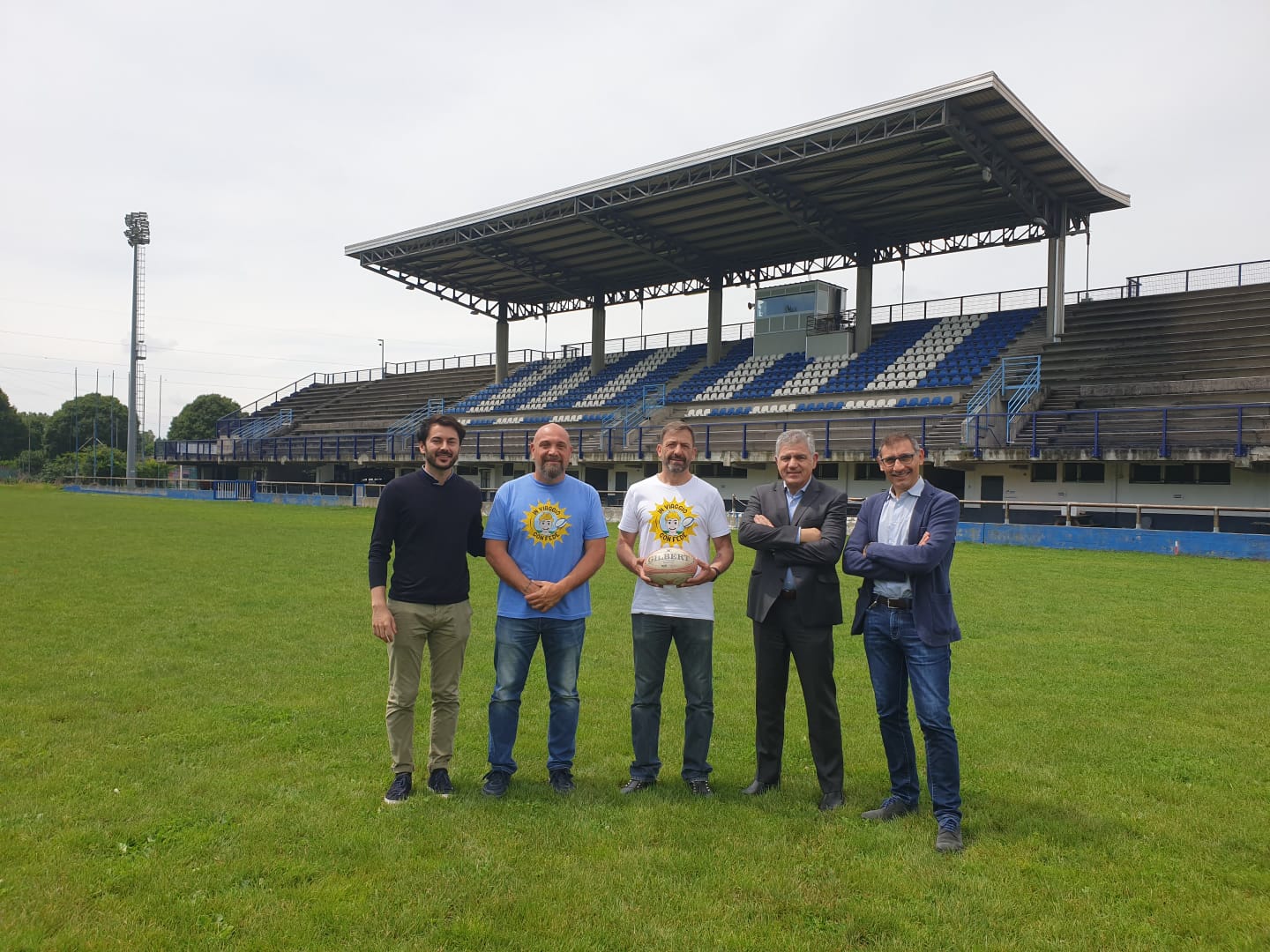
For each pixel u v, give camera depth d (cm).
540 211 3425
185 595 1180
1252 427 2306
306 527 2498
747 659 869
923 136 2553
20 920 343
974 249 3397
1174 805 490
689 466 538
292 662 809
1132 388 2628
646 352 4619
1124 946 344
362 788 503
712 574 516
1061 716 665
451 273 4338
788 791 515
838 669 826
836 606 499
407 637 500
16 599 1120
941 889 389
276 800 480
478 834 441
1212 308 2870
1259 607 1163
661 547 522
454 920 354
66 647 851
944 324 3519
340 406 5575
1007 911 370
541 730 634
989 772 543
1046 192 2888
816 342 3691
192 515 3017
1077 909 372
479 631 992
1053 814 477
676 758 575
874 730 640
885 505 488
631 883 390
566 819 464
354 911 359
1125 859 421
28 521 2523
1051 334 3023
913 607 462
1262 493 2272
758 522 504
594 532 530
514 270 4069
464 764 555
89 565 1478
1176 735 616
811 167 2806
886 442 483
